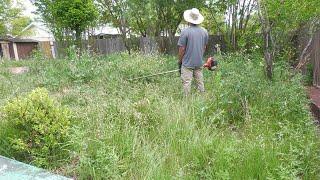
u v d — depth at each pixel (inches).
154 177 116.3
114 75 289.4
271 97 190.5
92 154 131.9
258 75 222.8
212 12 540.7
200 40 239.5
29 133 138.9
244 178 116.0
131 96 219.3
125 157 132.1
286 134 148.8
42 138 135.5
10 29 1347.2
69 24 671.8
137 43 623.8
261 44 349.1
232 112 179.5
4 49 1251.8
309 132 152.1
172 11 569.0
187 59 238.4
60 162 134.6
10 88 277.0
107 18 726.5
